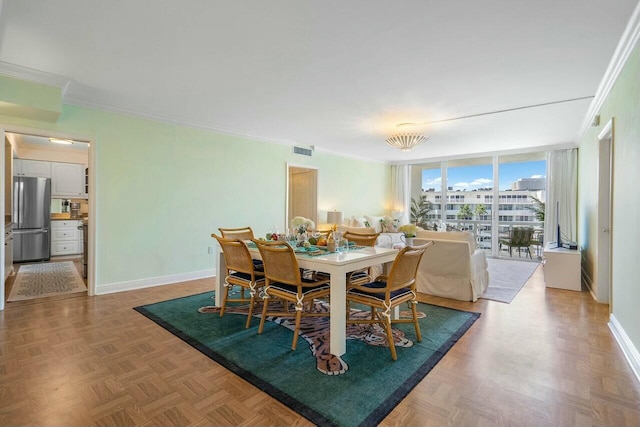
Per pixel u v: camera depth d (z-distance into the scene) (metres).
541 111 4.12
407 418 1.68
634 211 2.36
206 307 3.54
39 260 6.50
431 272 4.11
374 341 2.67
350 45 2.50
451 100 3.73
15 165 6.47
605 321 3.13
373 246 3.52
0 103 3.01
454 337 2.75
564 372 2.15
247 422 1.65
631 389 1.95
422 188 8.60
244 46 2.53
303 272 3.60
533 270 5.74
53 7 2.02
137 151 4.27
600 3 1.96
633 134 2.39
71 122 3.75
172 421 1.65
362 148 6.89
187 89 3.46
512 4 1.98
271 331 2.87
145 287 4.36
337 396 1.88
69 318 3.15
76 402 1.80
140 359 2.32
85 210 7.61
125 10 2.06
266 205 5.81
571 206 6.30
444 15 2.10
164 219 4.54
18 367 2.19
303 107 4.04
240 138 5.41
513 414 1.71
